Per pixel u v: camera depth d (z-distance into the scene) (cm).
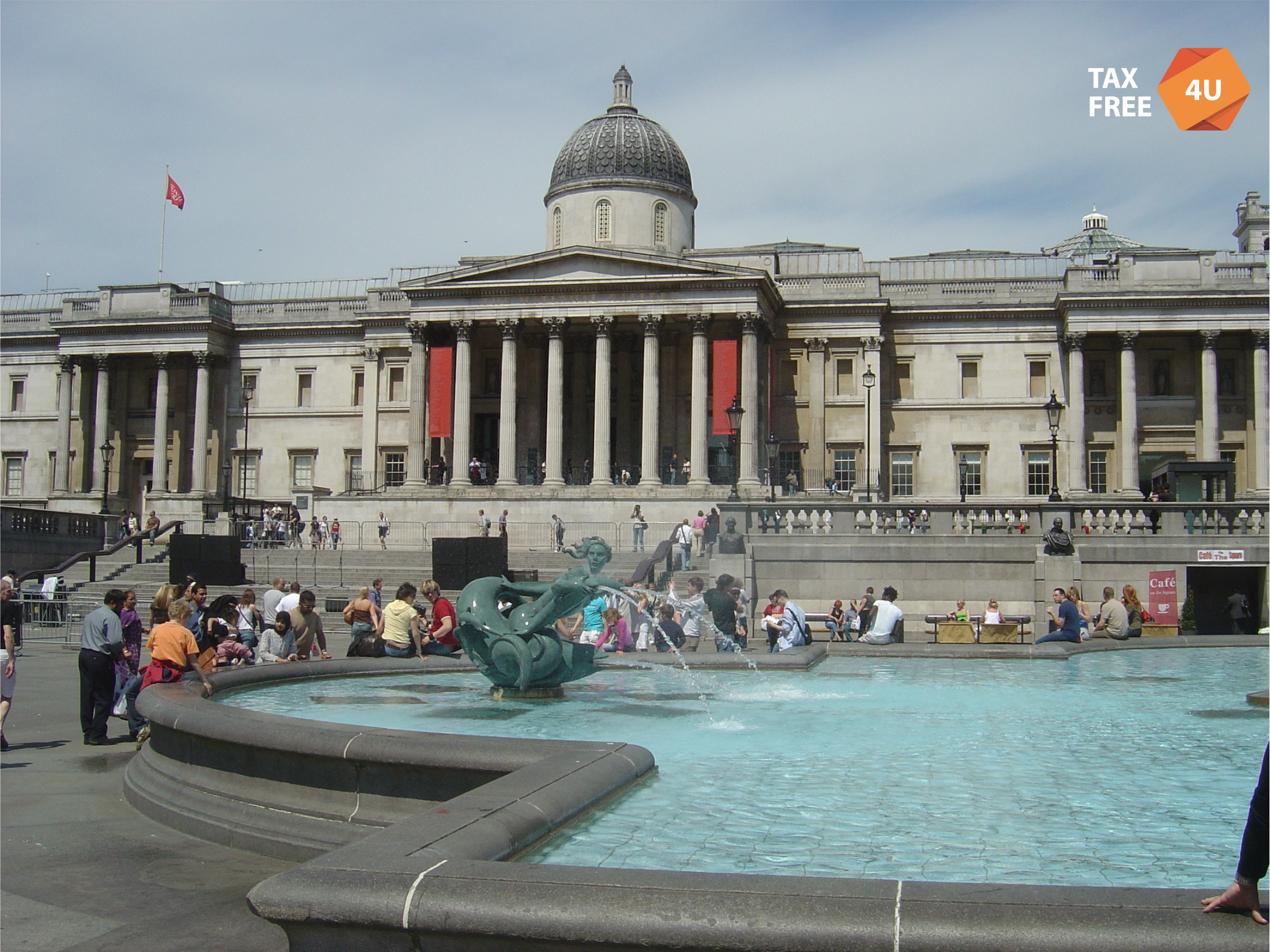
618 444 7338
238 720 1216
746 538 4303
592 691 1911
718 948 651
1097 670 2297
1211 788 1146
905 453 7238
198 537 4819
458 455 6781
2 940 912
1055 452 4684
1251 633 4253
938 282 7269
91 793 1470
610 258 6600
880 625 2616
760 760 1276
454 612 2444
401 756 1076
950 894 671
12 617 1833
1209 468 4884
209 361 7894
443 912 684
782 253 7650
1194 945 613
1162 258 6788
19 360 8538
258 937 921
